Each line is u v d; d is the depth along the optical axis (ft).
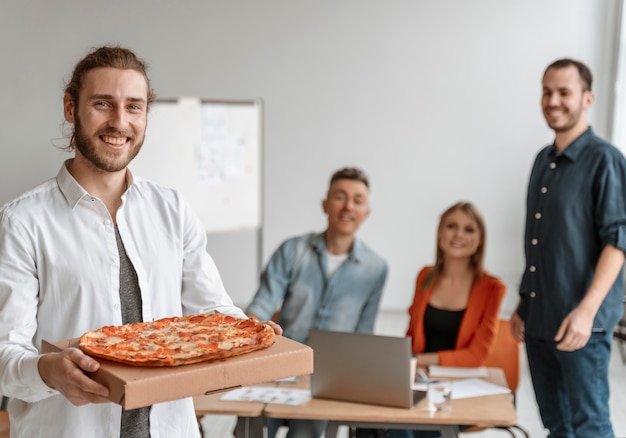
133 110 5.65
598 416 10.88
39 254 5.71
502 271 24.04
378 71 23.75
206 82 23.82
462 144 23.84
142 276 6.00
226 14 23.63
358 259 12.09
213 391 4.91
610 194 10.72
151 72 23.75
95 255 5.82
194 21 23.63
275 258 12.25
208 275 6.43
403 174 24.04
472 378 11.16
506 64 23.49
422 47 23.62
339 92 23.85
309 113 23.93
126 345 5.17
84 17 23.52
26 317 5.57
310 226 24.25
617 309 10.98
